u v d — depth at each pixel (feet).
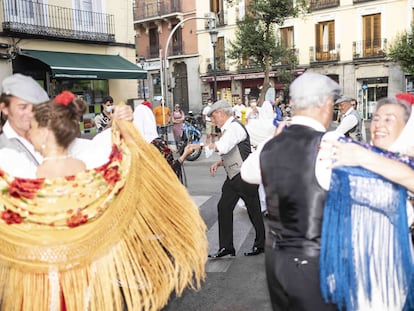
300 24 90.79
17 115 8.46
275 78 93.04
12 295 7.31
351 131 19.89
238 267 14.71
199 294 12.76
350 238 6.21
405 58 67.62
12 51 39.70
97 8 47.14
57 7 43.50
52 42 42.98
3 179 6.94
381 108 8.25
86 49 46.09
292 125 6.90
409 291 6.29
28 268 7.24
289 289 6.53
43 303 7.25
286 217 6.58
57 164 7.18
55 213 7.07
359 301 6.25
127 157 7.61
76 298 7.27
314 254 6.37
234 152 14.70
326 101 6.81
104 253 7.41
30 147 8.49
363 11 83.46
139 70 46.37
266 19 63.98
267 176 6.82
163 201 7.92
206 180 30.58
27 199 7.00
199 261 8.17
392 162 6.00
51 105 7.14
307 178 6.38
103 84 46.78
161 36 110.01
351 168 6.13
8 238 7.16
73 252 7.26
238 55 70.23
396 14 80.18
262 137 19.08
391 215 6.11
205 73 103.35
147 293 7.71
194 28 103.76
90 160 8.12
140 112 14.05
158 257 7.79
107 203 7.32
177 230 7.98
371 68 84.12
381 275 6.19
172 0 105.40
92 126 45.65
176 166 14.74
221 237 15.47
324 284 6.28
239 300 12.37
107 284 7.36
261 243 15.65
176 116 44.65
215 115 14.71
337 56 87.15
